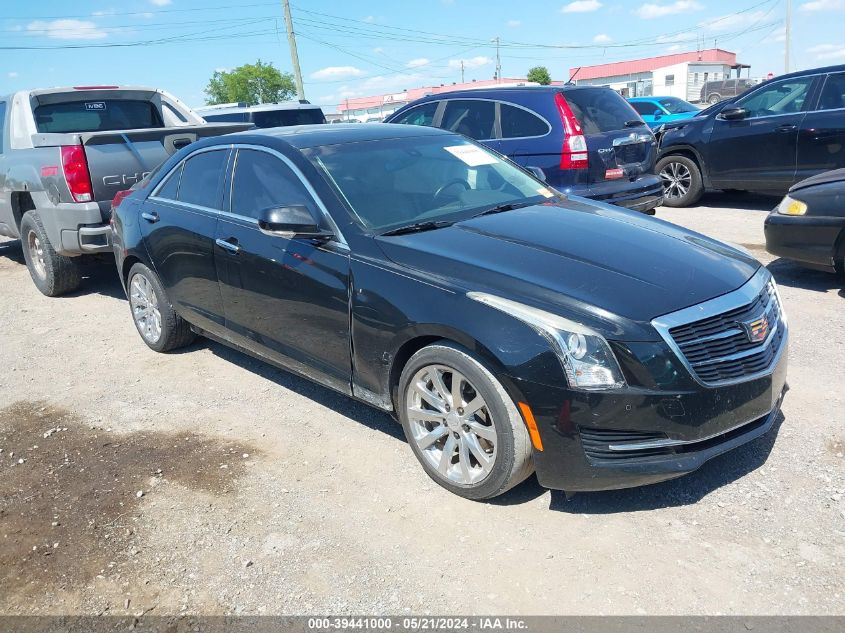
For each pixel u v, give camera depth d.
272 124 13.02
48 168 6.30
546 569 2.83
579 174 7.06
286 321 4.02
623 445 2.89
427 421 3.41
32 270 7.36
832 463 3.40
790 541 2.89
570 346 2.85
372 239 3.58
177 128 6.62
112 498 3.53
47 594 2.89
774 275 6.50
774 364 3.19
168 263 4.93
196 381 4.94
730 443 3.07
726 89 33.97
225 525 3.26
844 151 8.52
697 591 2.66
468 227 3.72
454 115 8.11
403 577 2.85
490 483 3.15
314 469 3.68
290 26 32.25
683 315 2.93
